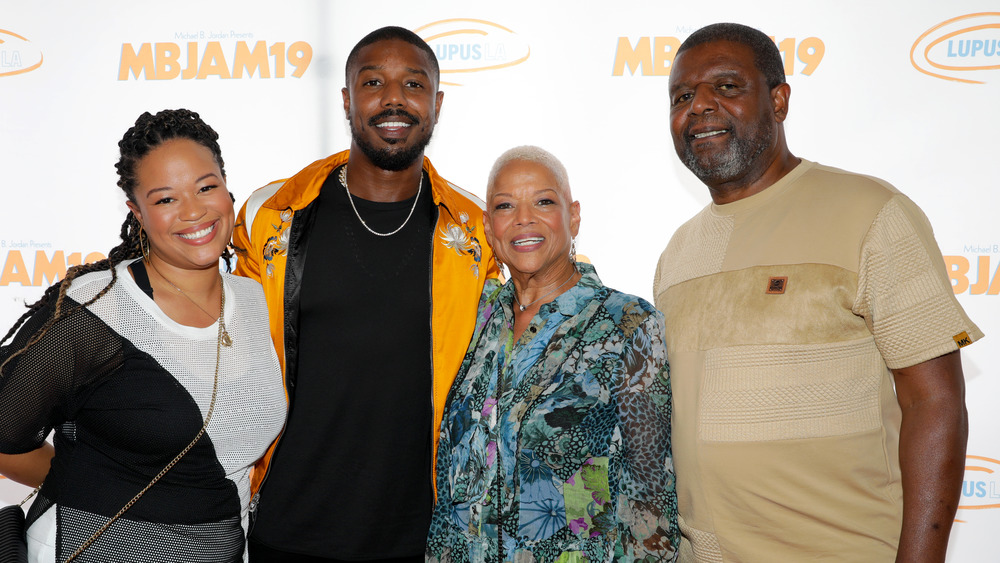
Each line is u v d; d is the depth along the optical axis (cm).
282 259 194
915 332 148
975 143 279
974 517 284
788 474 154
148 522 146
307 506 185
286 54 292
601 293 166
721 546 163
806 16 283
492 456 159
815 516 154
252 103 293
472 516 160
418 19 291
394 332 191
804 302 155
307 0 291
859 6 281
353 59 201
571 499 153
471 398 169
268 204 196
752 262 164
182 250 150
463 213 205
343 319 191
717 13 286
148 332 148
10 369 142
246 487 165
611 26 289
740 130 167
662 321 161
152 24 292
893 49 281
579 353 158
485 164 294
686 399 166
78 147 294
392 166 196
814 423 154
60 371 142
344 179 206
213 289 161
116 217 295
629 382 154
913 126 281
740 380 158
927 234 154
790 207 165
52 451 165
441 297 197
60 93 293
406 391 191
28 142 295
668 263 189
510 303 177
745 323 159
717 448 160
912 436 150
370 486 186
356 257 195
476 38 292
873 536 155
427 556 175
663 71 289
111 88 293
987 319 281
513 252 167
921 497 147
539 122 292
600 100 291
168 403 146
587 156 292
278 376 169
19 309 297
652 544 150
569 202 174
